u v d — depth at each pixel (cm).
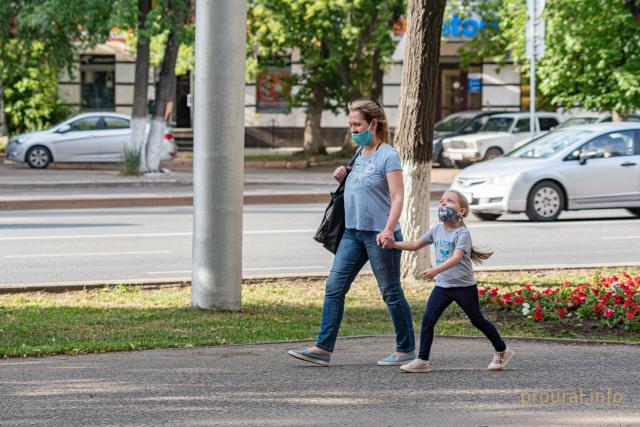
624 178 5069
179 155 9194
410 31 3081
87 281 3189
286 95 9062
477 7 8662
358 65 8262
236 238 2705
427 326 1888
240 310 2722
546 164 5006
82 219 5031
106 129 8281
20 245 4112
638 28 6625
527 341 2256
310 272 3484
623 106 6744
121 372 1877
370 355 2062
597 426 1493
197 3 2630
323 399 1667
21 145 8181
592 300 2578
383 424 1511
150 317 2595
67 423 1516
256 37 8144
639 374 1858
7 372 1881
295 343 2212
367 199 1938
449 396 1689
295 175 7388
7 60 7800
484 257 1931
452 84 10725
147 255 3862
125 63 10606
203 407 1609
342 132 10550
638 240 4312
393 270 1948
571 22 6800
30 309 2730
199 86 2642
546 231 4597
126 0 6469
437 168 8269
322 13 7712
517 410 1593
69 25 6950
